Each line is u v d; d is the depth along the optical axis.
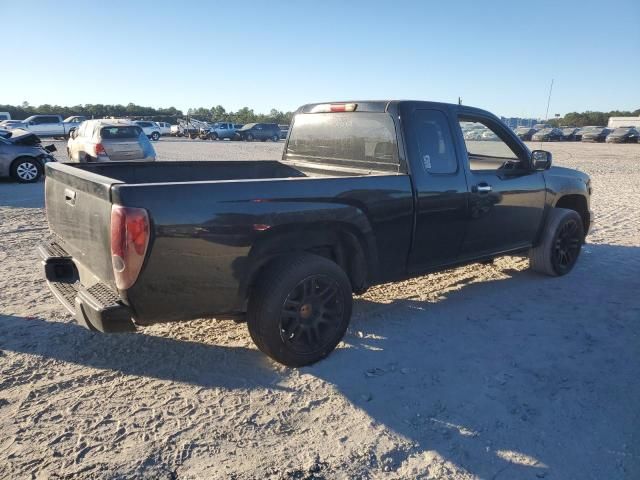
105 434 2.93
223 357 3.87
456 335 4.38
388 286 5.61
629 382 3.66
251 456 2.79
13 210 9.59
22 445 2.81
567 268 6.07
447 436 3.01
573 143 49.47
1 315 4.51
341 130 4.83
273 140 46.97
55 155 21.23
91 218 3.27
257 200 3.39
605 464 2.80
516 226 5.30
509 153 5.45
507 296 5.36
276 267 3.55
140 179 4.77
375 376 3.66
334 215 3.74
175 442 2.88
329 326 3.82
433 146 4.45
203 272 3.25
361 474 2.68
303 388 3.48
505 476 2.69
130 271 3.00
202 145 34.72
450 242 4.64
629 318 4.81
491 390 3.51
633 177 17.53
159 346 4.03
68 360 3.76
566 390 3.54
